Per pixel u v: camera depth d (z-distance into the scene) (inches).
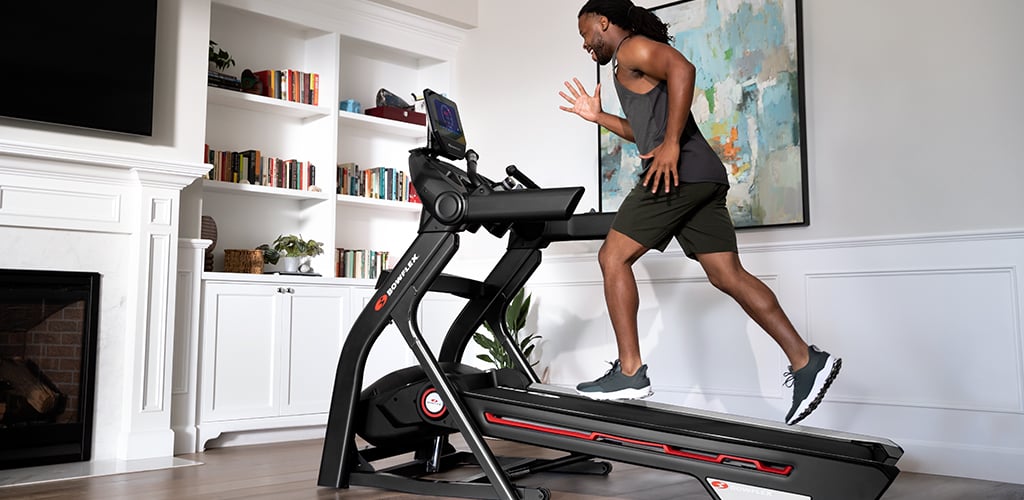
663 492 110.8
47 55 134.9
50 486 116.3
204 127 154.1
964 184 132.6
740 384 153.9
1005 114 129.4
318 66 190.5
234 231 178.9
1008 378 125.1
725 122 159.5
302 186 183.9
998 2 130.7
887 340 137.2
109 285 141.7
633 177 173.3
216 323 155.5
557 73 190.1
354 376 111.3
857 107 144.6
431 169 104.7
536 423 101.0
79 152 135.6
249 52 183.3
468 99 208.4
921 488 117.8
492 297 120.6
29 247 133.9
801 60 150.6
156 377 143.6
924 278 134.1
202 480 120.3
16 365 133.0
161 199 145.7
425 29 205.0
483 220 99.8
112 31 141.9
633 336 99.7
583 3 186.1
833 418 142.3
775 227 152.3
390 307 107.7
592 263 178.2
